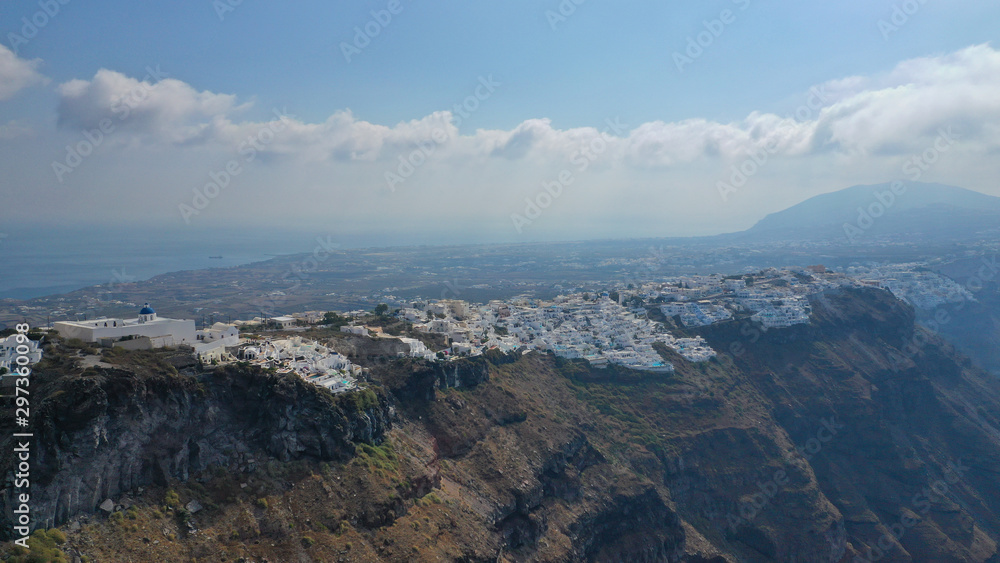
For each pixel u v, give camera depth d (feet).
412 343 508.94
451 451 437.99
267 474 319.68
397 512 340.59
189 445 305.12
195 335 378.32
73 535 250.37
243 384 338.54
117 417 277.64
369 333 535.19
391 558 310.45
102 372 282.77
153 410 293.43
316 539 300.20
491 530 386.93
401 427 422.82
